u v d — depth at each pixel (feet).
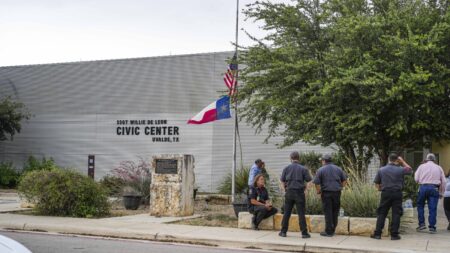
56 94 109.19
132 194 60.85
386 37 53.26
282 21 62.90
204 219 51.67
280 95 61.16
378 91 50.85
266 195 45.27
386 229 41.96
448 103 56.65
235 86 67.31
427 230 45.85
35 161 105.09
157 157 55.26
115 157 103.30
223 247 39.11
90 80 106.73
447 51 54.39
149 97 101.60
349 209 44.39
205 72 97.76
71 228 45.47
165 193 54.44
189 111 98.32
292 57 60.29
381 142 59.26
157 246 38.63
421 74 49.01
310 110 60.54
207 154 96.32
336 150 80.43
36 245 37.93
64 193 53.83
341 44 57.82
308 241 39.06
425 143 61.31
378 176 40.65
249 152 93.81
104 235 43.98
